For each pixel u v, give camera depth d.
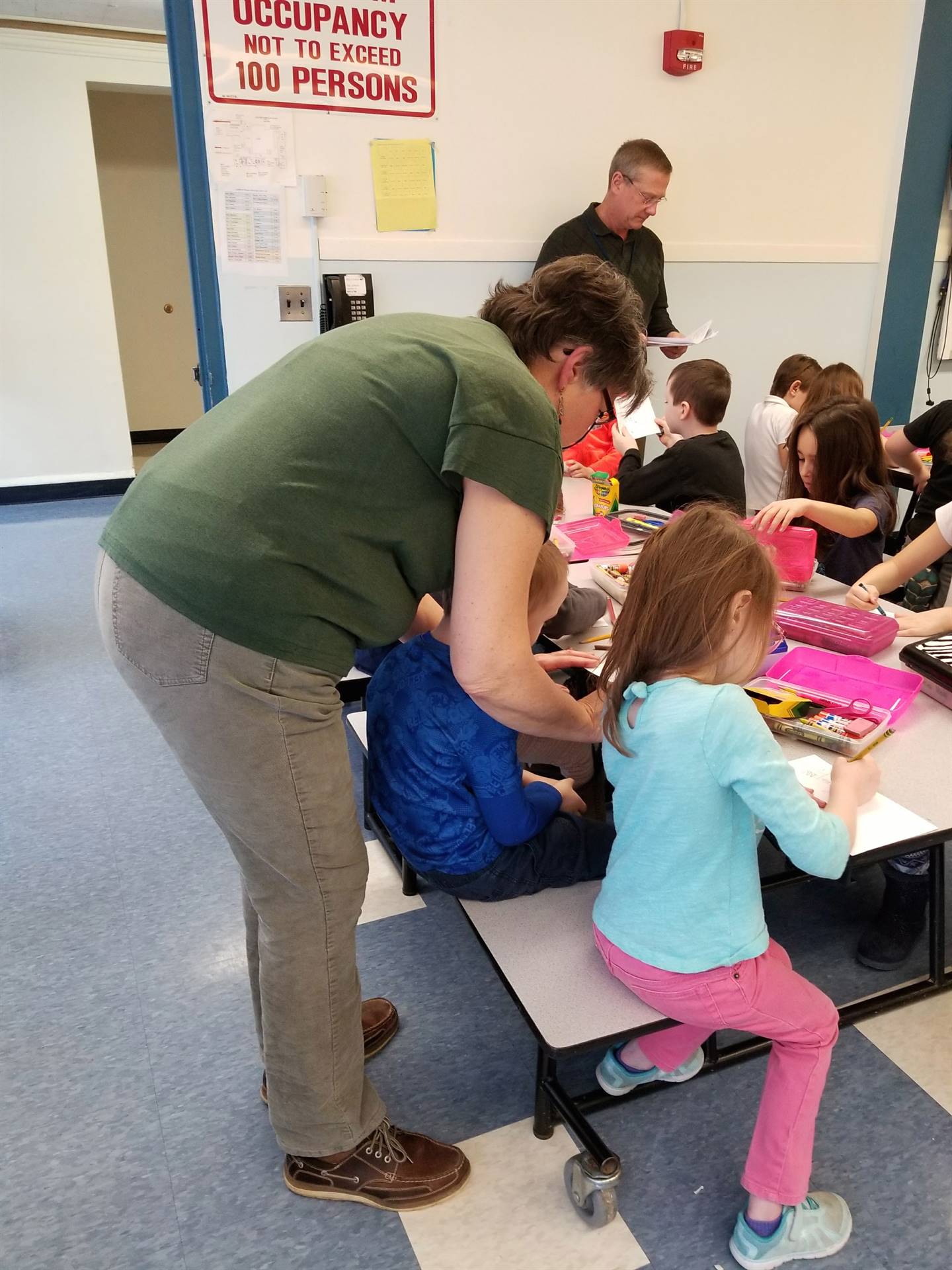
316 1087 1.19
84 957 1.80
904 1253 1.22
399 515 1.02
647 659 1.12
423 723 1.26
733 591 1.07
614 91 3.31
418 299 3.30
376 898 1.97
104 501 5.65
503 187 3.29
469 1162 1.34
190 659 0.98
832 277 3.92
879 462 2.31
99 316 5.44
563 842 1.37
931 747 1.35
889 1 3.55
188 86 2.82
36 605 3.82
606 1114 1.44
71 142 5.09
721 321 3.81
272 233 3.05
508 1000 1.69
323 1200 1.31
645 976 1.11
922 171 3.85
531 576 1.07
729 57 3.42
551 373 1.13
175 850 2.16
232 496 0.97
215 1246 1.25
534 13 3.11
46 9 4.68
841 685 1.52
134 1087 1.51
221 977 1.75
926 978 1.66
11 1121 1.44
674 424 2.87
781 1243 1.18
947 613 1.79
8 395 5.37
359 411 0.98
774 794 1.02
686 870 1.07
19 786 2.45
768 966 1.13
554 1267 1.21
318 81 2.94
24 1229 1.27
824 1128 1.40
